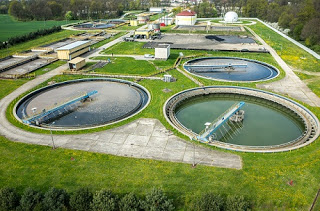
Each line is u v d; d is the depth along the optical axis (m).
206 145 41.66
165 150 40.47
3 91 63.75
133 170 36.22
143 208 29.09
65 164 37.66
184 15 160.88
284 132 49.31
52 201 28.84
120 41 116.75
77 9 195.62
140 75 72.44
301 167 36.38
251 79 73.06
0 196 29.78
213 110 58.09
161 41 115.19
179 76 72.88
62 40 120.44
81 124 49.78
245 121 53.50
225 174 35.19
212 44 108.75
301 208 30.50
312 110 53.41
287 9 160.00
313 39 105.38
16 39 112.44
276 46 105.12
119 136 44.41
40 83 68.69
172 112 54.03
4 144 42.44
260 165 36.84
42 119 51.78
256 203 30.84
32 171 36.34
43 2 196.88
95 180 34.47
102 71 77.00
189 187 33.09
